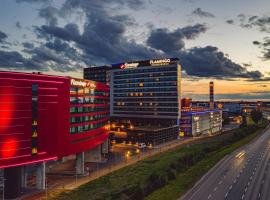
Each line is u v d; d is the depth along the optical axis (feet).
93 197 255.91
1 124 254.06
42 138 283.38
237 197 253.65
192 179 311.27
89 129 366.22
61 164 394.32
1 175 326.65
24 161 266.77
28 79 272.72
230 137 653.30
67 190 285.02
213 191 271.90
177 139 655.35
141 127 630.33
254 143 587.27
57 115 299.38
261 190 273.54
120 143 599.57
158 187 282.15
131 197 246.06
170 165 351.46
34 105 277.44
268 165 381.19
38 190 284.20
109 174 345.72
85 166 391.04
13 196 262.06
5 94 256.93
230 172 345.92
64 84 310.24
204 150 479.00
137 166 380.17
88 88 367.45
